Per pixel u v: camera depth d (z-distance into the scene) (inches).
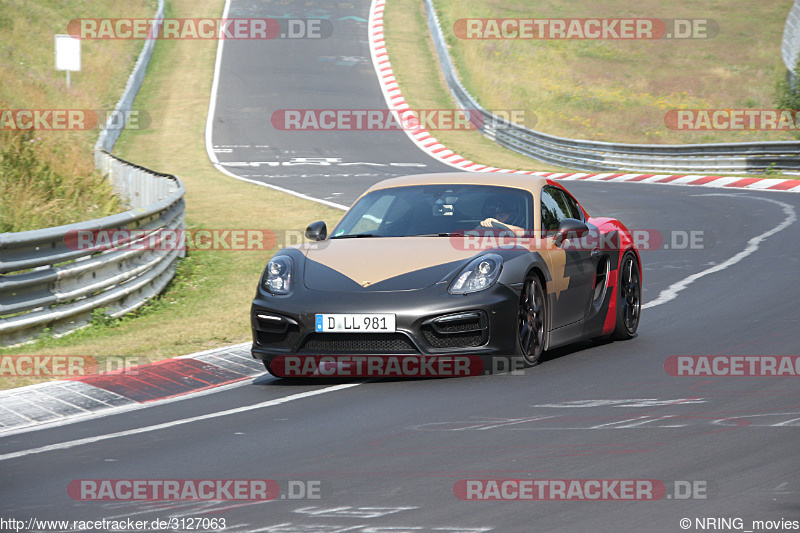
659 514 510.3
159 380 972.6
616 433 677.3
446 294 879.1
